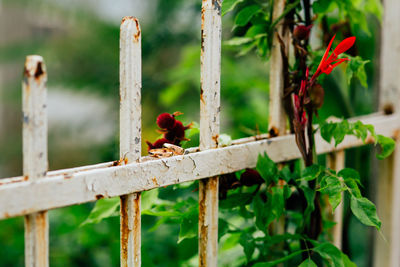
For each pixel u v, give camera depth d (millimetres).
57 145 4094
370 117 1789
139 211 1089
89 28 3512
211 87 1198
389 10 1798
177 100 3402
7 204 871
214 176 1239
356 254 2773
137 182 1061
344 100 2162
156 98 3496
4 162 5246
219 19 1187
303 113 1318
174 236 2328
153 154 1141
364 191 2500
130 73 1038
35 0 4262
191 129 1432
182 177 1151
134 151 1065
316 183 1438
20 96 5000
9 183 896
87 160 4059
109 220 2135
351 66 1356
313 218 1451
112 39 3467
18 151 5355
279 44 1402
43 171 918
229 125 3107
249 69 3096
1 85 5055
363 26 1670
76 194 963
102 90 3492
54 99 3879
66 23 3900
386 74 1837
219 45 1197
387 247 1975
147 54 3381
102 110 3689
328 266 1388
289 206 1837
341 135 1357
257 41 1492
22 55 4121
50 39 3943
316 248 1326
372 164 2033
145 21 3355
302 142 1322
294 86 1393
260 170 1291
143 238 2301
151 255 2152
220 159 1235
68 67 3631
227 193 1503
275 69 1411
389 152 1441
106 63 3518
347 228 2051
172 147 1172
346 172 1266
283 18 1396
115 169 1019
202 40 1180
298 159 1598
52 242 2541
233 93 2900
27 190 895
